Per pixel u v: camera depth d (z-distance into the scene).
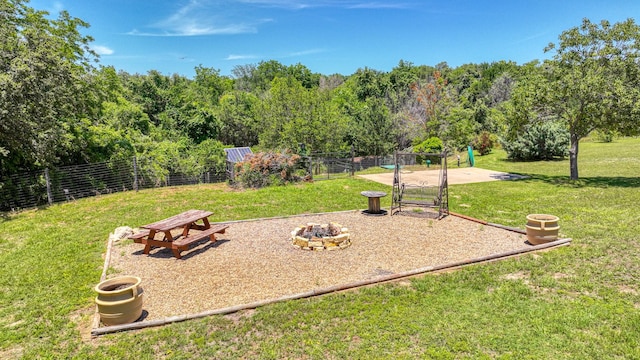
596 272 5.39
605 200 10.12
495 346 3.68
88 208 10.60
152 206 10.73
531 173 16.38
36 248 7.19
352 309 4.50
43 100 10.82
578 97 12.72
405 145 30.56
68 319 4.48
